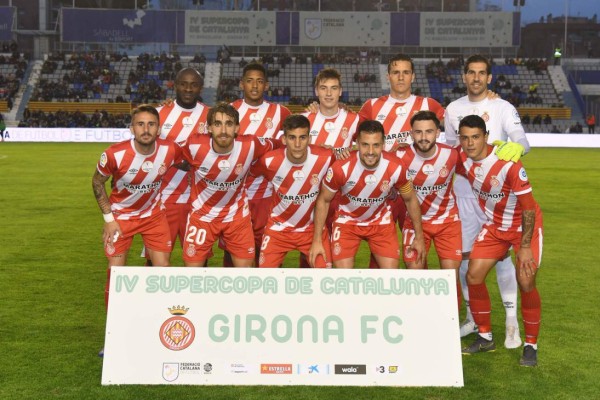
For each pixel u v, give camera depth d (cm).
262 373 436
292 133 497
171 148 521
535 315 479
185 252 552
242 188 552
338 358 437
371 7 4356
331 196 523
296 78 4062
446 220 549
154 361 436
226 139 498
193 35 4184
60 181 1650
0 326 555
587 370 470
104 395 417
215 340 438
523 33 4909
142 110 498
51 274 737
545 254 860
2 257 821
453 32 4200
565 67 4356
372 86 4022
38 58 4219
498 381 449
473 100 589
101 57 4122
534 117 3856
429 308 444
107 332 439
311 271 445
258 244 636
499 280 524
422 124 507
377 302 443
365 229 539
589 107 4306
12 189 1494
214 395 418
